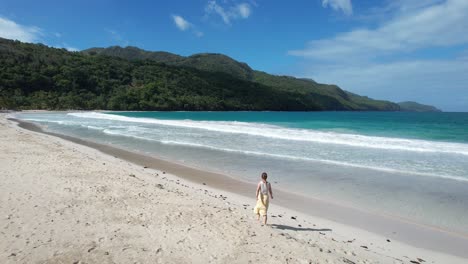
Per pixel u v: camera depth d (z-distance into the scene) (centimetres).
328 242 618
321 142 2088
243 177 1191
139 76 11688
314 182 1120
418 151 1744
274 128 3050
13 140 1731
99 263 448
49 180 900
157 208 722
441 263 559
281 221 734
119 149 1797
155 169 1308
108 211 675
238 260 489
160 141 2136
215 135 2477
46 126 3197
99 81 10250
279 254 519
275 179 1162
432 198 939
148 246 518
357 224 739
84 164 1200
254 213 747
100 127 3144
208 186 1060
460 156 1591
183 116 6575
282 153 1689
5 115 5119
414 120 5469
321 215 796
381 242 642
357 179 1160
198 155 1633
